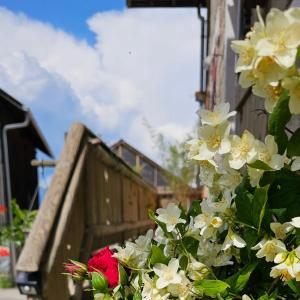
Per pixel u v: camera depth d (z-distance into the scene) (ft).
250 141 2.47
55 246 7.25
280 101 2.34
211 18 18.47
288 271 2.29
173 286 2.75
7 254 13.33
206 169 2.78
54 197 7.73
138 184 23.89
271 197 2.62
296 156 2.52
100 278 3.21
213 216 2.86
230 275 3.11
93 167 11.07
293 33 2.09
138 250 3.30
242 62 2.26
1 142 19.31
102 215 12.67
